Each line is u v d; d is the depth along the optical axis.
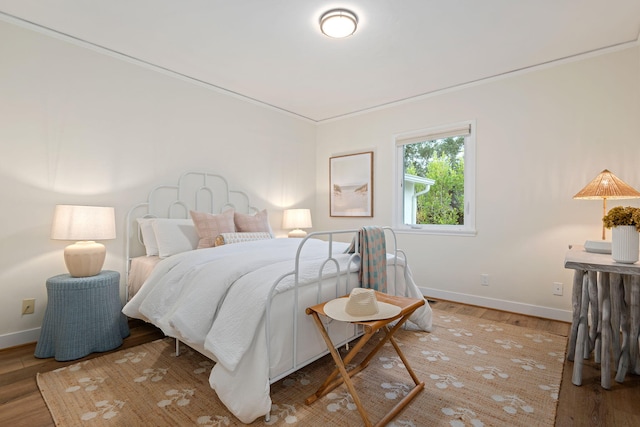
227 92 3.51
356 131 4.22
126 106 2.77
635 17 2.16
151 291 1.99
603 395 1.66
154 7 2.08
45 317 2.10
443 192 3.52
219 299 1.66
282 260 1.95
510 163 3.03
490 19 2.19
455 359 2.07
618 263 1.66
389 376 1.86
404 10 2.09
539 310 2.89
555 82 2.80
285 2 2.02
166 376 1.85
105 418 1.46
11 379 1.81
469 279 3.28
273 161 4.05
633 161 2.48
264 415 1.45
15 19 2.20
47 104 2.36
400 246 3.77
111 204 2.67
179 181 3.12
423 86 3.37
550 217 2.83
